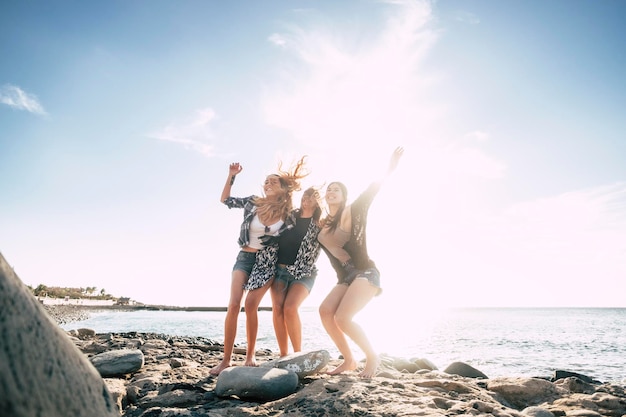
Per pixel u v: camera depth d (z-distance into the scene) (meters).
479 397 4.42
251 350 5.29
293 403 3.81
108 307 117.12
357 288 4.88
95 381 1.83
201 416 3.49
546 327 46.94
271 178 5.73
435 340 27.33
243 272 5.54
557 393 5.05
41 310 1.72
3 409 1.23
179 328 31.53
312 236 5.48
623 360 16.48
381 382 4.50
